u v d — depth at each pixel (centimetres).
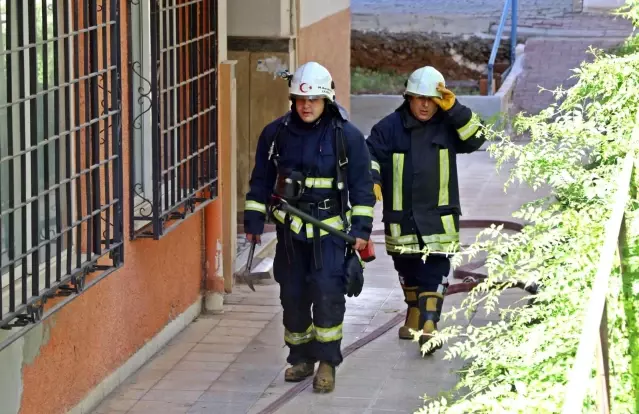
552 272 576
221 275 1075
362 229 834
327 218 835
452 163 945
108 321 842
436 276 944
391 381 879
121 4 830
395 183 942
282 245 854
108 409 819
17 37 636
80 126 700
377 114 2216
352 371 905
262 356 950
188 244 1032
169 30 916
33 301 629
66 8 696
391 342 982
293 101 841
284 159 844
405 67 2756
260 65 1372
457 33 2778
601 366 442
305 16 1479
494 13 2978
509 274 599
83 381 796
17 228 677
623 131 697
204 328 1032
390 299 1139
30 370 706
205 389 866
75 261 736
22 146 623
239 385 875
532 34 2730
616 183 613
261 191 869
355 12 2920
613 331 554
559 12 2994
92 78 730
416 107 933
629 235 630
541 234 600
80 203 703
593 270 564
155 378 890
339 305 844
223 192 1115
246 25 1367
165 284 973
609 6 2959
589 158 792
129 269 881
